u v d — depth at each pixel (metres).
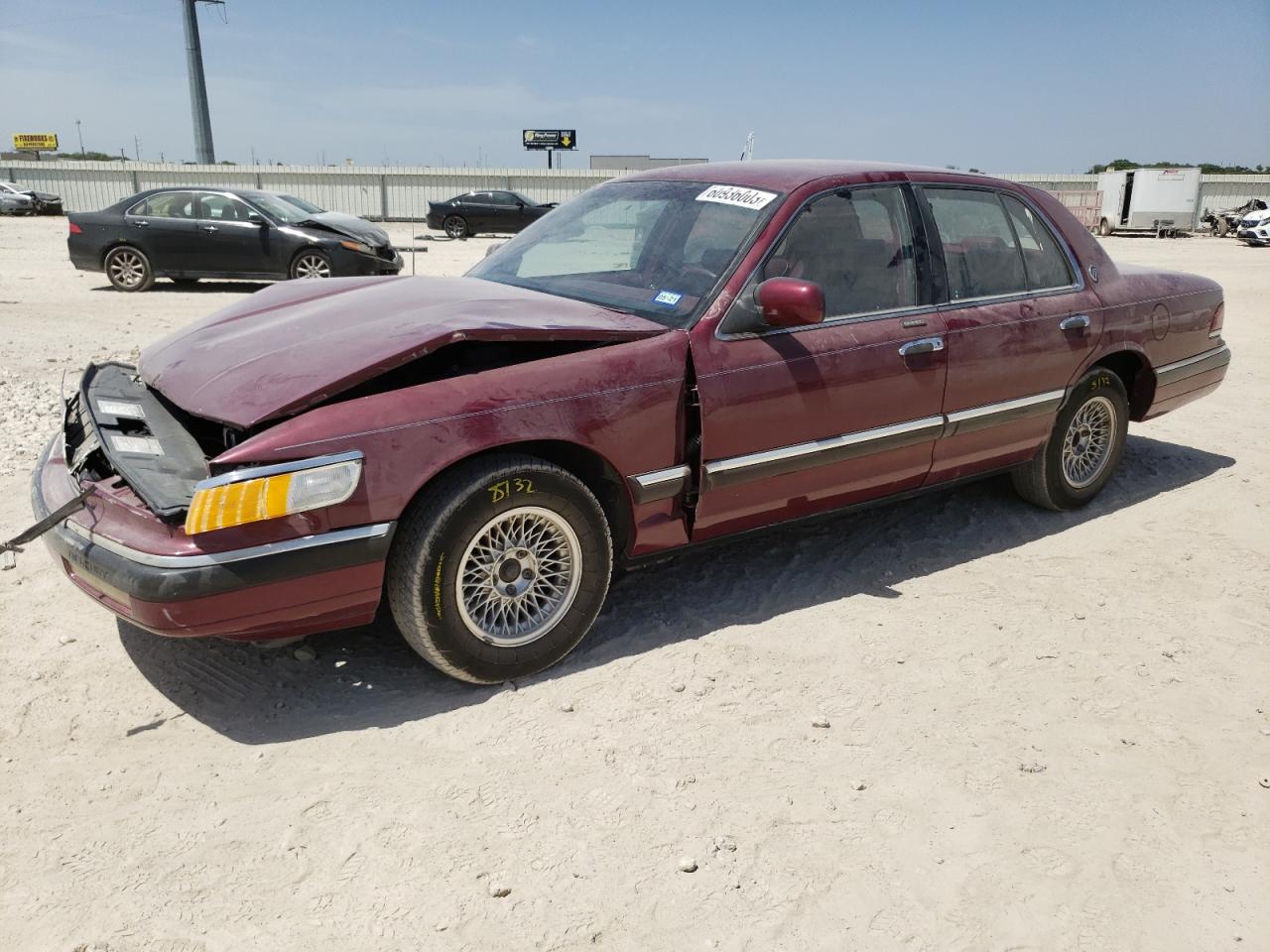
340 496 2.84
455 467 3.07
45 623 3.73
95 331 10.35
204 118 56.28
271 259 14.22
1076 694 3.45
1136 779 2.98
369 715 3.19
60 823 2.66
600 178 39.25
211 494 2.71
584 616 3.43
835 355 3.76
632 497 3.43
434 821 2.71
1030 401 4.50
